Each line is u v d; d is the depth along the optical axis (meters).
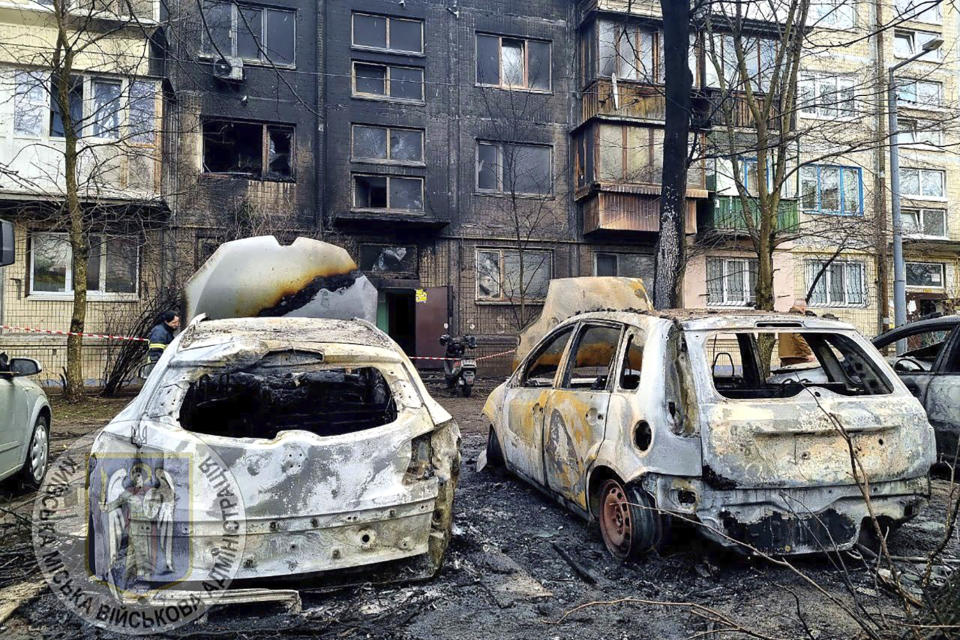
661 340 3.64
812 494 3.31
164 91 13.05
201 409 4.11
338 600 3.12
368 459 3.03
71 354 10.46
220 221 14.05
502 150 16.34
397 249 15.52
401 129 15.70
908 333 6.45
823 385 4.33
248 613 2.97
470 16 16.25
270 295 6.48
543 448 4.59
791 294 17.64
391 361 3.49
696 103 15.43
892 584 2.79
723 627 2.88
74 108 12.49
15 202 12.01
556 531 4.25
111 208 12.23
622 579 3.43
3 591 3.24
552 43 16.80
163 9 13.58
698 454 3.24
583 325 4.66
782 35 9.61
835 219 15.24
